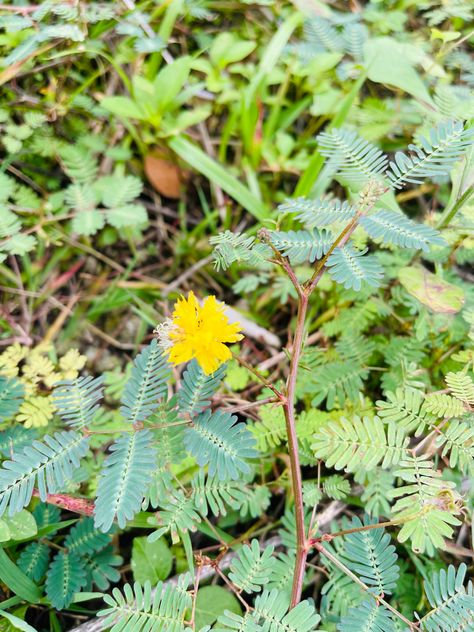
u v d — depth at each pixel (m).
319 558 0.22
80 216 0.27
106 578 0.21
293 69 0.29
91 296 0.28
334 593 0.20
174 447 0.19
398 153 0.19
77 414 0.18
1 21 0.26
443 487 0.18
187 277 0.29
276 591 0.18
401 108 0.28
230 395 0.25
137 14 0.28
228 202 0.28
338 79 0.29
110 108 0.26
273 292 0.27
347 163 0.20
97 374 0.27
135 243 0.29
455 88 0.27
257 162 0.29
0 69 0.26
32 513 0.21
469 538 0.22
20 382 0.23
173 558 0.22
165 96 0.27
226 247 0.19
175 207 0.30
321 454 0.19
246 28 0.31
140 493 0.17
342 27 0.30
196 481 0.19
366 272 0.17
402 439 0.19
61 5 0.27
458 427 0.19
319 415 0.22
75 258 0.29
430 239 0.17
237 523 0.23
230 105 0.29
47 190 0.29
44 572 0.21
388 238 0.17
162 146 0.29
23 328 0.27
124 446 0.18
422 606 0.21
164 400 0.19
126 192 0.28
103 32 0.28
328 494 0.21
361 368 0.23
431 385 0.24
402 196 0.28
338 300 0.26
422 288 0.22
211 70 0.28
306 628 0.17
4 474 0.17
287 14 0.30
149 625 0.17
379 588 0.18
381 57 0.26
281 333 0.28
